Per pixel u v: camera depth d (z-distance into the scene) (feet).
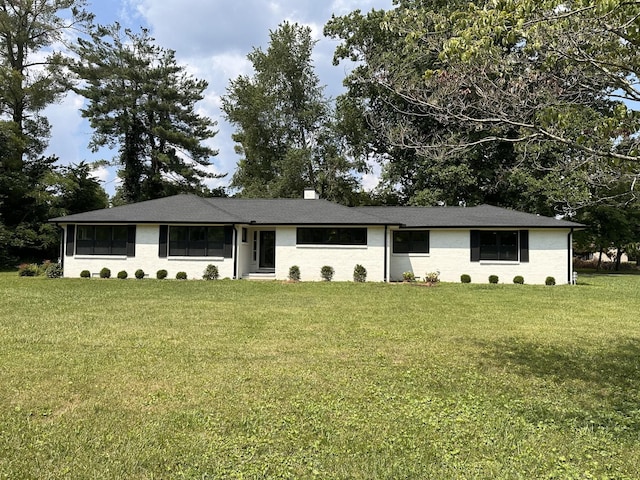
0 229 90.33
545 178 80.18
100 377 18.56
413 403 16.02
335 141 119.44
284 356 22.31
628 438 13.30
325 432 13.43
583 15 16.47
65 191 104.32
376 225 67.26
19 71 100.89
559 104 19.11
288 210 75.41
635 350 24.48
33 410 14.97
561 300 45.57
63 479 10.56
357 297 46.96
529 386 18.21
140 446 12.34
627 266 129.80
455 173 88.69
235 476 10.80
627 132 17.52
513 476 10.91
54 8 102.63
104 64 115.85
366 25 86.17
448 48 17.04
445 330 29.43
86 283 59.72
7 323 30.27
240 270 71.05
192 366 20.33
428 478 10.82
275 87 125.49
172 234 71.00
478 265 69.97
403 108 78.95
